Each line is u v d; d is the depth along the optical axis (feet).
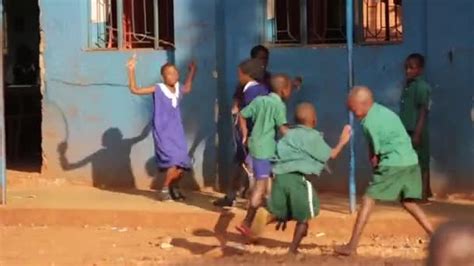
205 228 36.63
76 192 41.47
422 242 34.55
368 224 35.32
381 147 31.22
